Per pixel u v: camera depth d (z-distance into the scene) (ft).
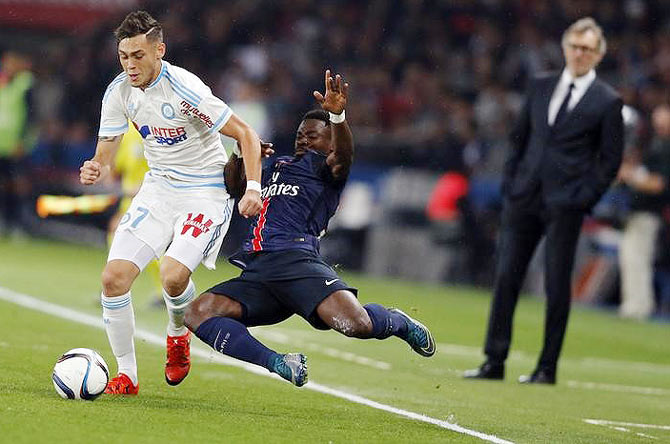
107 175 77.92
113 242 76.23
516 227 103.50
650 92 206.49
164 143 76.18
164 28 270.05
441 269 204.64
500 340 103.76
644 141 178.81
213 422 69.15
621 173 169.07
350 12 259.60
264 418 72.84
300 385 70.69
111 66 276.62
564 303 102.68
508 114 215.31
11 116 220.84
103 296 75.41
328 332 129.18
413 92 235.40
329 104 73.92
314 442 65.82
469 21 244.42
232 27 265.95
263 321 76.23
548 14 236.02
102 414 67.87
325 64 246.27
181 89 74.13
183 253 74.54
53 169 248.73
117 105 76.48
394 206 209.56
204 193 76.79
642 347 146.30
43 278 160.35
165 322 123.24
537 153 102.63
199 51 264.11
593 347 143.43
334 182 77.25
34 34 321.93
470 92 231.30
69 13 320.91
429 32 244.22
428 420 78.23
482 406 87.51
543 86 103.81
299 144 79.36
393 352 118.11
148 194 77.20
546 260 102.68
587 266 192.44
